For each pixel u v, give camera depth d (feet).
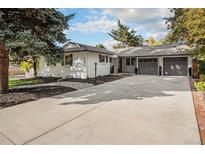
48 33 27.45
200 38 24.85
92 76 54.85
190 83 39.34
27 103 20.67
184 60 61.11
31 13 24.34
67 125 13.50
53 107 18.86
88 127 13.05
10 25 22.11
